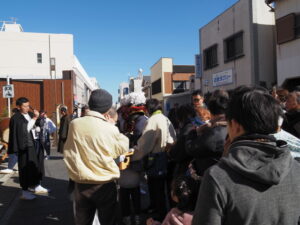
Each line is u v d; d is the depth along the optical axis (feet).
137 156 11.14
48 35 129.29
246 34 43.16
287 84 36.52
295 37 34.50
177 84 111.34
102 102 9.21
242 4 43.88
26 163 16.28
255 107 3.92
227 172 3.73
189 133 8.17
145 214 13.34
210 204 3.68
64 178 21.57
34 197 16.40
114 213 9.23
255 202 3.58
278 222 3.67
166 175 11.94
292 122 10.18
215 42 52.49
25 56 127.34
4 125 25.11
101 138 8.71
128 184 11.52
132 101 12.84
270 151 3.69
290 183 3.77
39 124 27.76
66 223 13.03
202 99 10.65
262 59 42.06
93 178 8.62
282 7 36.81
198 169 7.54
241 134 4.15
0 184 19.84
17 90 63.46
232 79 47.29
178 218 6.32
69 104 67.62
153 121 11.39
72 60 130.82
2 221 13.26
